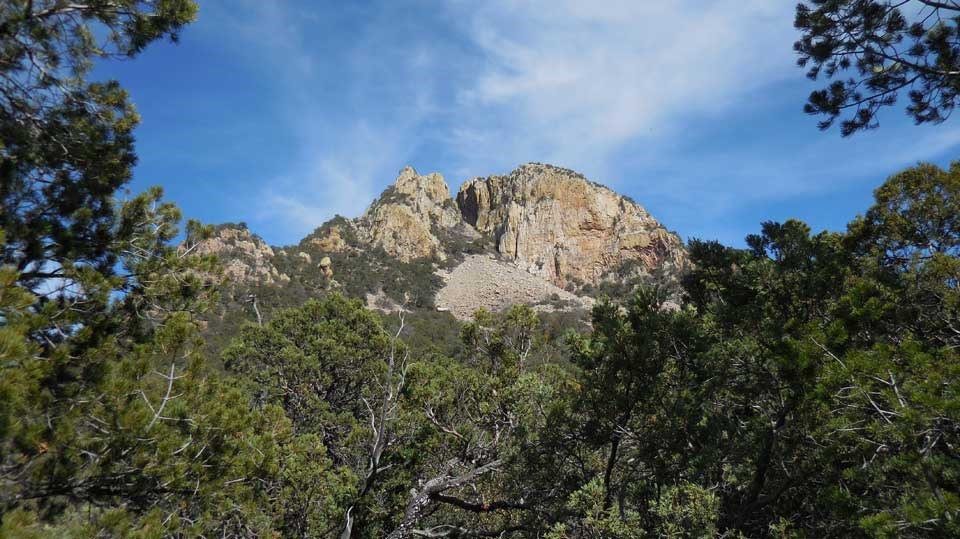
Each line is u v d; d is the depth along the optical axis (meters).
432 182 168.38
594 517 6.58
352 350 15.94
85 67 6.57
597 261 142.50
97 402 5.66
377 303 101.56
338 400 15.94
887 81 7.52
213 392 7.04
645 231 143.38
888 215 9.36
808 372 6.27
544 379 9.95
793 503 7.42
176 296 7.19
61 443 5.22
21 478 5.10
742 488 7.68
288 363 14.94
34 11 5.96
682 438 7.73
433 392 10.47
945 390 4.82
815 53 7.84
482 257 143.62
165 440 5.91
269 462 7.56
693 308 8.45
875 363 5.26
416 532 9.30
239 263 77.50
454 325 84.44
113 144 6.99
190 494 6.31
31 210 6.36
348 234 132.88
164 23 6.49
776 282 8.03
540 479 8.85
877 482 5.23
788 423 7.33
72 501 5.64
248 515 7.09
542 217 151.75
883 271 7.76
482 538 10.25
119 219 6.98
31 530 4.41
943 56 6.91
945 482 4.69
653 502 6.71
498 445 9.87
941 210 8.80
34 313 5.34
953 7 6.55
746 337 7.98
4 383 4.41
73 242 6.48
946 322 7.05
